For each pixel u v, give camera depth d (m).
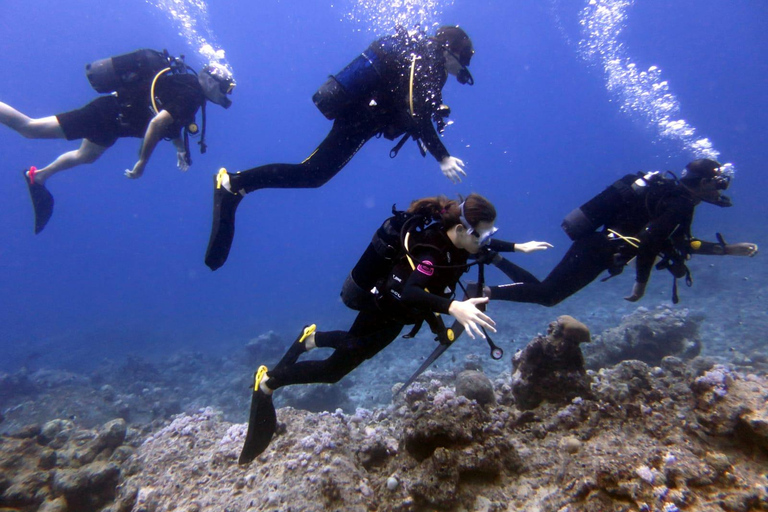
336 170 4.16
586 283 5.42
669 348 8.56
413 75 3.67
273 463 3.87
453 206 2.81
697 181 4.77
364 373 12.64
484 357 11.78
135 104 5.12
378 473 3.63
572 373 4.14
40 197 6.16
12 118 5.00
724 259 19.08
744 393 3.06
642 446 2.99
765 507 2.37
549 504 2.75
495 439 3.33
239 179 3.91
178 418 5.12
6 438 5.79
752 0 70.31
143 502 3.90
